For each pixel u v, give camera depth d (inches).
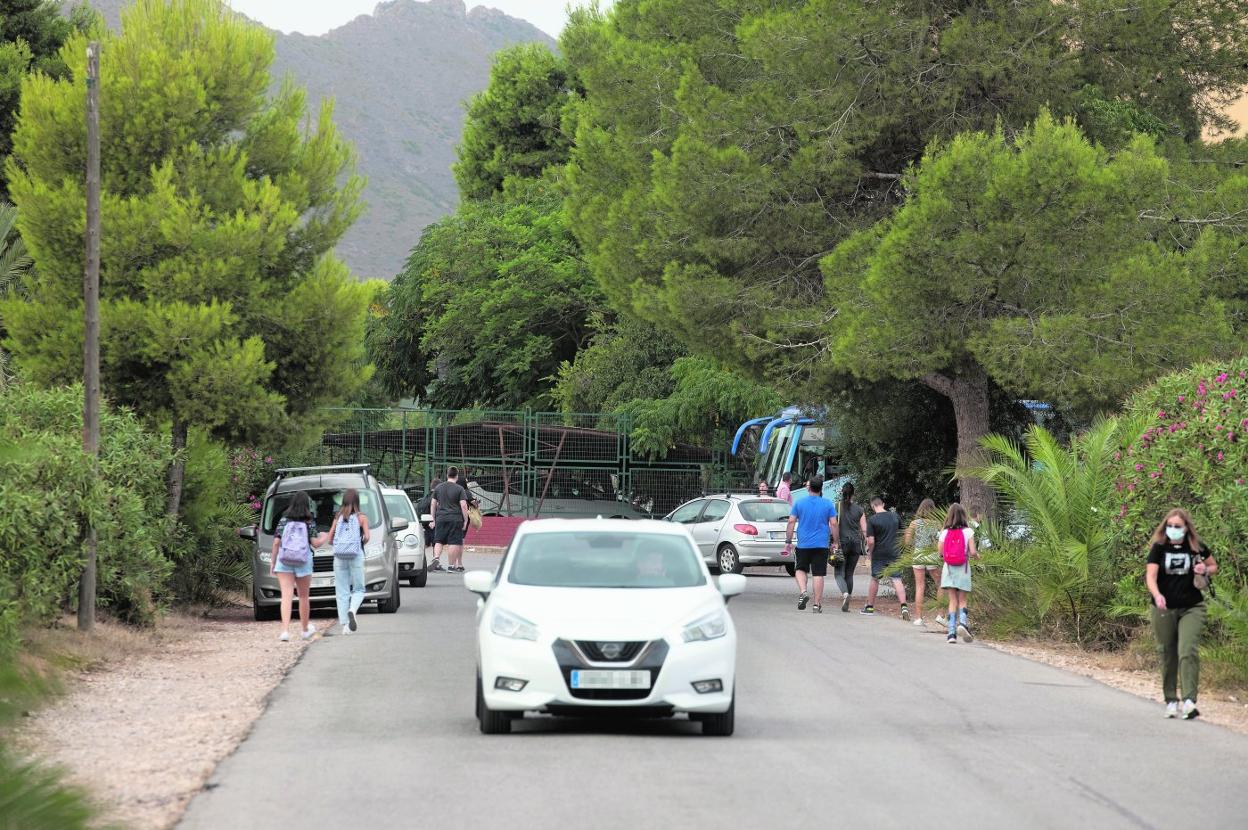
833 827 478.9
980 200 1366.9
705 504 2137.1
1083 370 1370.6
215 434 1381.6
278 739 650.2
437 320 3801.7
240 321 1364.4
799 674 932.6
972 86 1518.2
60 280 1318.9
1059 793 550.3
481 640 678.5
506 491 2785.4
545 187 3831.2
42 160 1334.9
